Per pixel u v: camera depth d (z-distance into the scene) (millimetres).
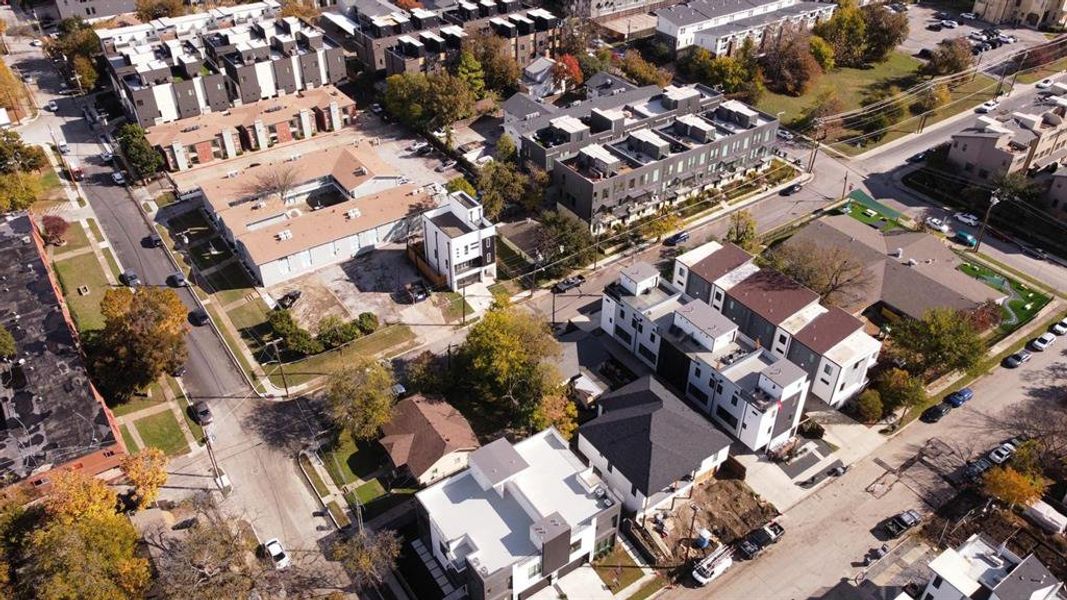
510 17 190500
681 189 141375
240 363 107000
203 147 151750
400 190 135625
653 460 84625
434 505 80438
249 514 86688
